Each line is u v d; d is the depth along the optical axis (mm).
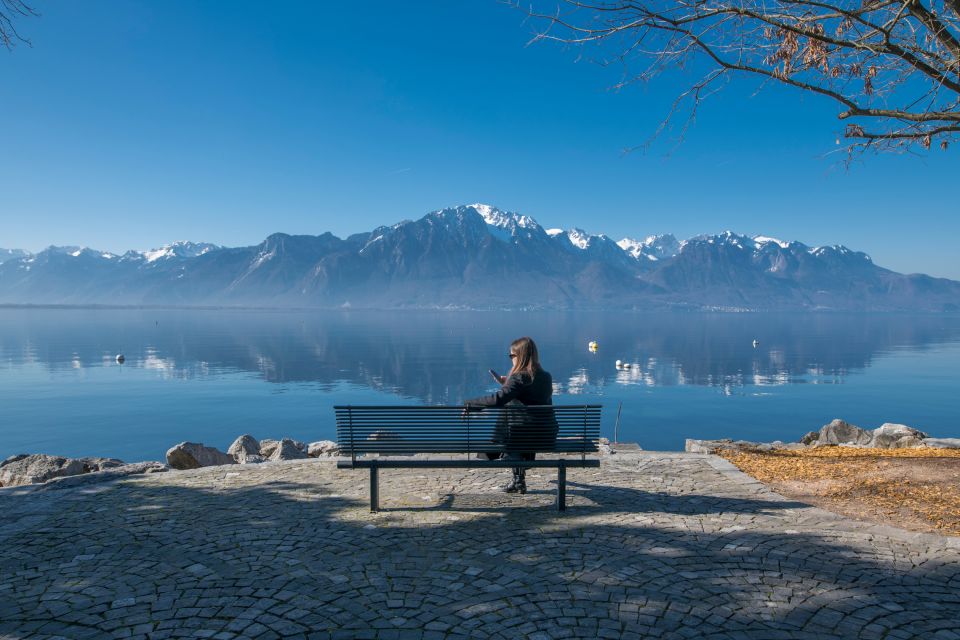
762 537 5523
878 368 132000
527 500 6918
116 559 5039
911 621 3869
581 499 6961
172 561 4984
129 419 64500
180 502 6824
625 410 76688
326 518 6199
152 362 137375
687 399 87188
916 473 7895
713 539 5477
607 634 3701
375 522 6055
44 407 72875
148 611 4051
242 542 5449
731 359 162750
